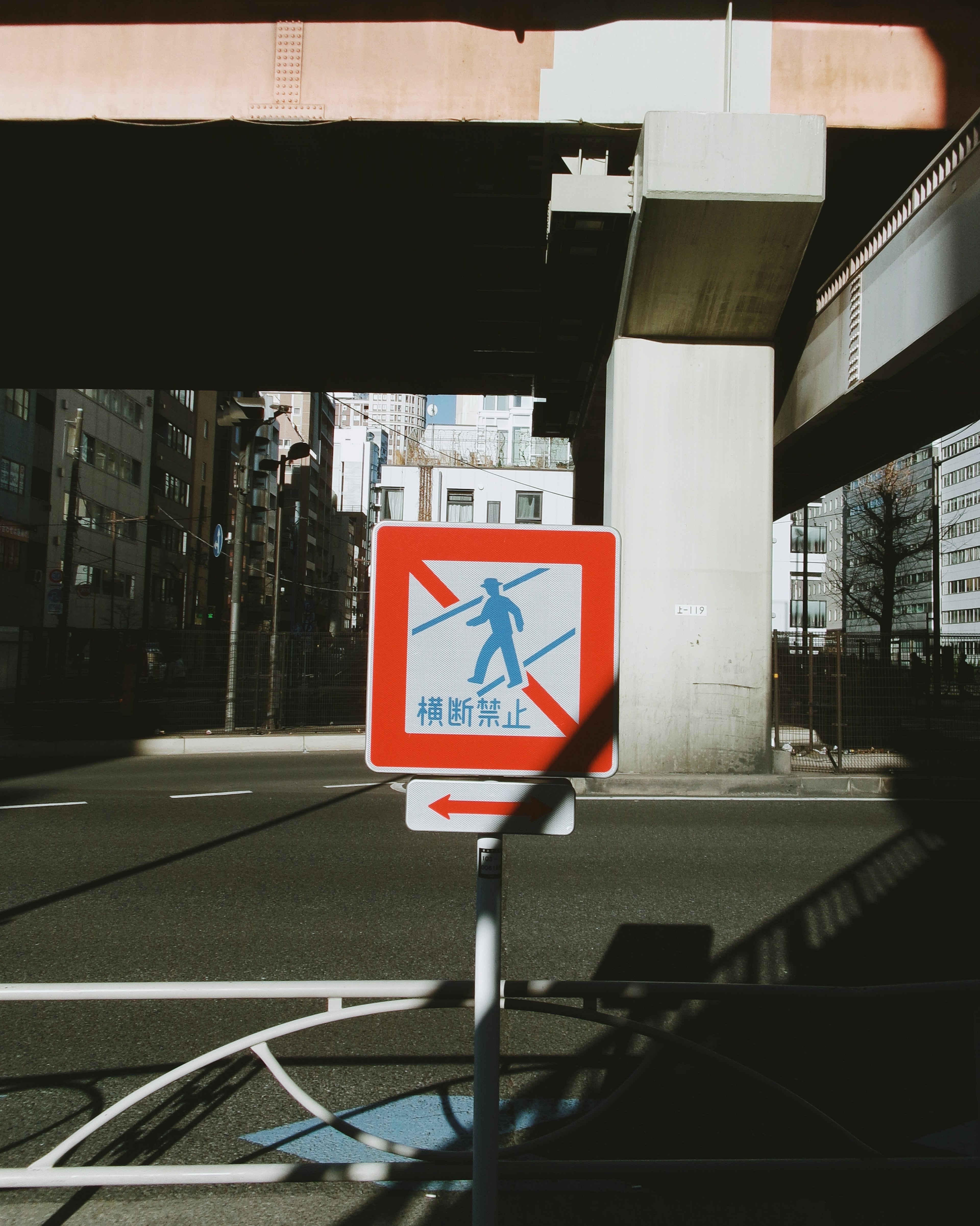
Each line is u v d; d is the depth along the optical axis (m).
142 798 10.98
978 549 80.44
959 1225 2.52
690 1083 3.52
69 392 44.59
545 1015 4.27
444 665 1.96
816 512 67.31
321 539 84.00
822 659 14.19
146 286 18.25
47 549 42.81
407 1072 3.60
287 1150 2.98
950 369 13.20
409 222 15.55
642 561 12.55
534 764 1.94
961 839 8.52
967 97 12.44
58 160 13.87
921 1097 3.39
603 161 12.88
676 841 8.30
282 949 5.10
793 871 7.16
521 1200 2.63
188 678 19.23
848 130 12.53
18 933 5.39
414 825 1.91
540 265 16.67
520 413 118.50
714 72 12.39
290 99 12.52
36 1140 3.04
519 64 12.45
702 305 12.32
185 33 12.58
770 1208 2.58
